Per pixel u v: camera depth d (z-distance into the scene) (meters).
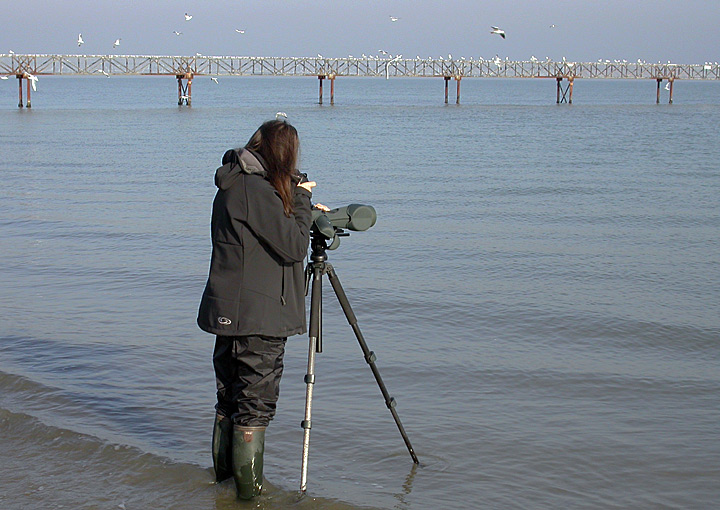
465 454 4.93
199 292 9.01
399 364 6.61
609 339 7.50
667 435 5.27
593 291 9.31
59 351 6.82
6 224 13.66
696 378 6.43
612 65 84.25
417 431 5.26
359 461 4.81
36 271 10.05
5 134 37.47
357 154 28.81
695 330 7.75
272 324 3.95
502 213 15.39
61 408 5.55
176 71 68.94
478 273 10.23
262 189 3.87
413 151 30.14
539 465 4.80
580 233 13.23
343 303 4.41
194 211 15.38
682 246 12.13
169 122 48.44
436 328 7.77
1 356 6.67
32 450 4.86
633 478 4.65
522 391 6.08
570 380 6.33
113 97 99.75
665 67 84.88
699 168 23.94
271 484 4.47
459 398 5.91
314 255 4.29
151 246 11.78
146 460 4.71
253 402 4.11
